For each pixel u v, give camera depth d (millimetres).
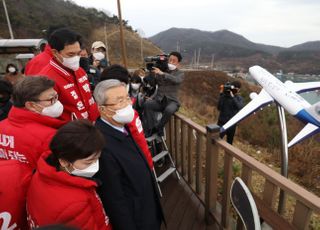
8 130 1238
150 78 3373
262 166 1541
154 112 3350
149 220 1516
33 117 1255
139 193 1432
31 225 1067
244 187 1298
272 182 1435
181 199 2789
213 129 2104
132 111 1408
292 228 1334
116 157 1332
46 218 999
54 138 1022
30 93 1253
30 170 1191
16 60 8984
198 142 2553
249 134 7035
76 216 1012
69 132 1005
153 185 1591
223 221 2180
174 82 3168
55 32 1743
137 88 3574
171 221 2455
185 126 2998
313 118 1528
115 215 1337
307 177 4492
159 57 3270
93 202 1146
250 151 5910
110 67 1959
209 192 2289
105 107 1359
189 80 29688
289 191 1300
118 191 1327
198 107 11797
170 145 3504
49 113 1345
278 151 5570
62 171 1029
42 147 1215
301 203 1250
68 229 690
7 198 1034
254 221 1146
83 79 2004
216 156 2186
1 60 8758
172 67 3236
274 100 1875
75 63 1803
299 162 4898
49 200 1001
